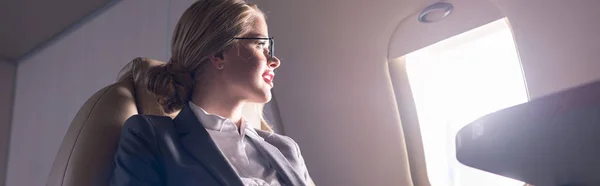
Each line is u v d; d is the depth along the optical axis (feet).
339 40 6.59
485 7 5.68
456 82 6.14
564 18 5.08
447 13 5.93
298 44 6.68
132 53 8.27
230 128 4.30
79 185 3.64
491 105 5.86
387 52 6.40
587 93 1.44
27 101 10.87
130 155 3.73
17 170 10.48
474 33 5.88
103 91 4.33
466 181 5.87
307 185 4.44
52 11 9.61
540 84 5.33
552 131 1.65
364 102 6.57
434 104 6.27
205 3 4.50
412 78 6.40
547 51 5.25
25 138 10.57
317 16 6.53
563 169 2.02
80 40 9.84
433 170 6.20
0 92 11.07
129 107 4.28
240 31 4.39
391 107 6.40
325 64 6.73
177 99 4.48
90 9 9.59
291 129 6.82
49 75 10.44
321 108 6.81
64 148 3.91
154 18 7.96
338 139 6.75
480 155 2.05
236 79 4.31
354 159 6.66
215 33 4.34
